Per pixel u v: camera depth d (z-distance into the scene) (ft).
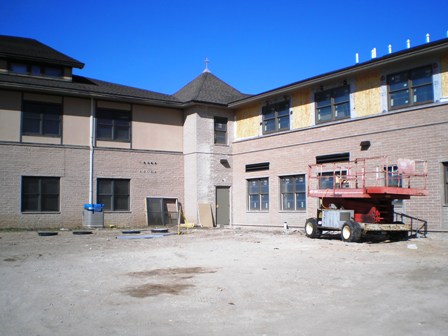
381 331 19.25
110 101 82.99
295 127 77.00
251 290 27.32
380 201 52.70
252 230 77.25
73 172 78.18
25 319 21.63
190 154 88.28
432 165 56.44
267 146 82.33
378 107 63.67
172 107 89.51
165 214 86.94
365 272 32.58
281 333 19.22
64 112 78.13
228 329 19.86
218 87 97.25
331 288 27.53
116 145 83.05
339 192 54.80
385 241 52.29
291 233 68.69
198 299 25.27
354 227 51.24
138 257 42.01
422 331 19.11
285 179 78.74
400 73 61.31
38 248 49.16
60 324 20.80
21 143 73.92
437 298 24.59
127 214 82.94
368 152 64.34
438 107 56.39
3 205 71.97
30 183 74.64
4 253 44.93
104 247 50.24
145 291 27.40
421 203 57.31
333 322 20.65
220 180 88.69
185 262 38.81
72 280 30.86
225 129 90.94
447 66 56.03
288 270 33.96
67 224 76.95
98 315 22.25
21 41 85.87
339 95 69.92
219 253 44.62
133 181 84.12
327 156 70.59
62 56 82.07
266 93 80.02
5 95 73.46
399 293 25.91
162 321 21.18
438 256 40.09
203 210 85.97
